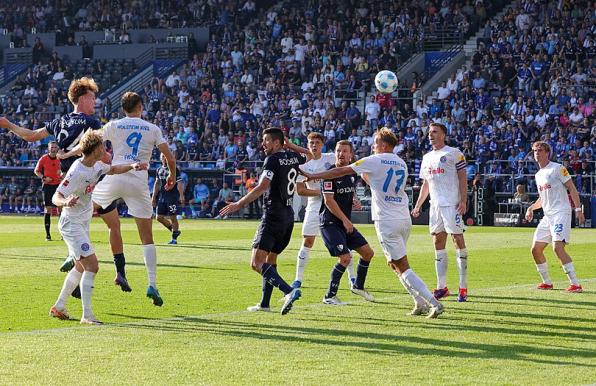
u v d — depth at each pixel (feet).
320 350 47.14
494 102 207.92
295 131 222.48
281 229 59.21
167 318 57.57
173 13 279.90
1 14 297.33
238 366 43.01
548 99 202.80
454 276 84.48
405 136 206.80
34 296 67.15
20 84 269.85
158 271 85.05
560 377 41.19
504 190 188.24
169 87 250.78
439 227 68.80
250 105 234.17
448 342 49.78
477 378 40.88
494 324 56.18
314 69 242.17
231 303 64.59
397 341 49.96
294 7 266.98
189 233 143.95
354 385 39.32
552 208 74.33
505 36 225.76
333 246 63.77
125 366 42.80
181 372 41.60
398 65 234.99
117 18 285.84
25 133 63.72
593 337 51.80
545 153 74.64
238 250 109.70
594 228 172.14
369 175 59.06
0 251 105.70
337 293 70.95
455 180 68.49
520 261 99.66
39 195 217.36
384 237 59.11
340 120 217.36
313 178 59.47
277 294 70.18
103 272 83.10
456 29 237.25
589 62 212.43
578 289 72.95
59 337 50.42
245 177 202.49
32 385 38.93
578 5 225.15
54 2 294.66
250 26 264.31
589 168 183.11
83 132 62.75
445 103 212.43
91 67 273.13
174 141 221.25
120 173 57.31
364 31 244.01
